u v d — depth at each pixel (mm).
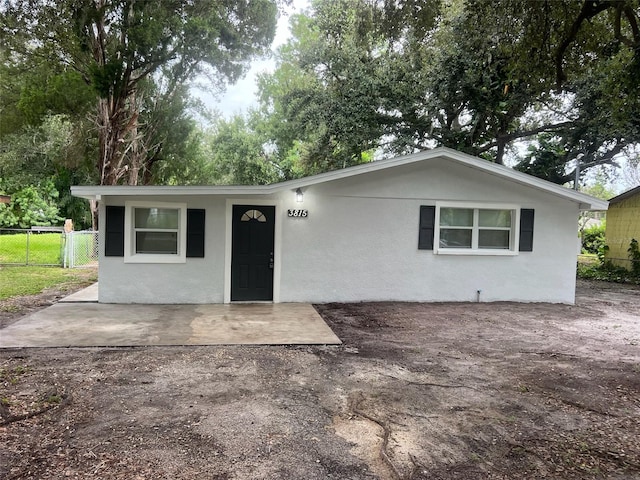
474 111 15344
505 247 9227
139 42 13844
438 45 13266
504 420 3570
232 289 8383
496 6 6594
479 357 5312
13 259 14898
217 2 16188
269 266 8500
